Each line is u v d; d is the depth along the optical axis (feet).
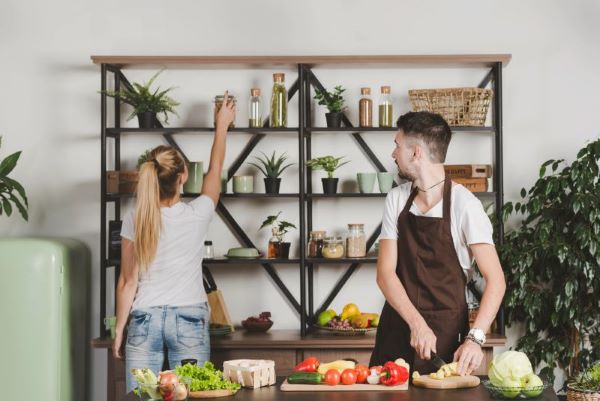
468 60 14.69
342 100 15.07
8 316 14.37
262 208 15.92
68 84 16.05
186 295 12.69
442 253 10.38
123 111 15.97
